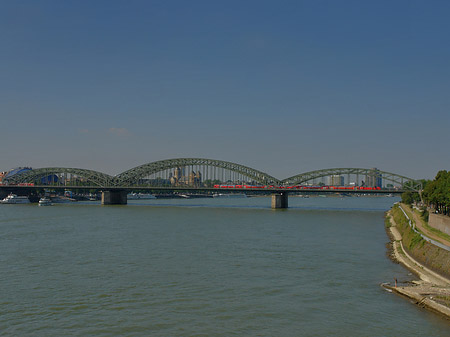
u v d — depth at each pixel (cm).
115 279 6266
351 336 4356
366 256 8244
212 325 4616
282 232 11719
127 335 4356
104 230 11669
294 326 4606
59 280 6181
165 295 5553
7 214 16888
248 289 5856
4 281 6097
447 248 6694
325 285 6091
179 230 11844
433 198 12112
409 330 4497
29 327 4522
